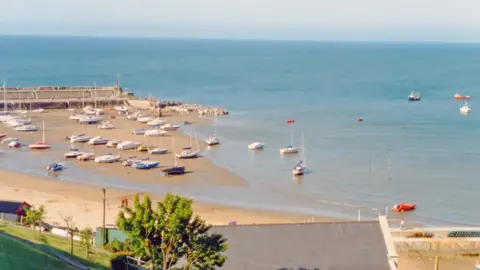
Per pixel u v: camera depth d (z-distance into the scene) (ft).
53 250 163.84
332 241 151.02
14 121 582.35
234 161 439.22
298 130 559.38
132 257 149.07
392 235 152.05
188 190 364.99
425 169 410.31
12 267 143.64
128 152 465.06
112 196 348.38
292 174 401.08
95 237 200.64
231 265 144.77
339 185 374.43
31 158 448.65
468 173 399.65
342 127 573.33
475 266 135.13
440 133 538.47
